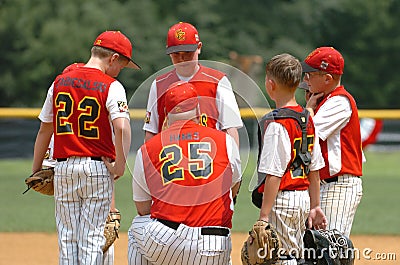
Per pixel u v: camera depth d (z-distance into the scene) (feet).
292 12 379.14
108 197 56.29
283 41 363.15
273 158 50.70
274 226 52.49
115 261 79.15
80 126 55.36
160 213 50.14
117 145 54.70
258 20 370.12
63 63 351.05
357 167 59.88
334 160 58.85
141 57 337.93
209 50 346.54
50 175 59.11
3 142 213.87
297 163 52.13
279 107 53.11
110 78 56.18
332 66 59.16
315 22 392.47
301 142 51.72
